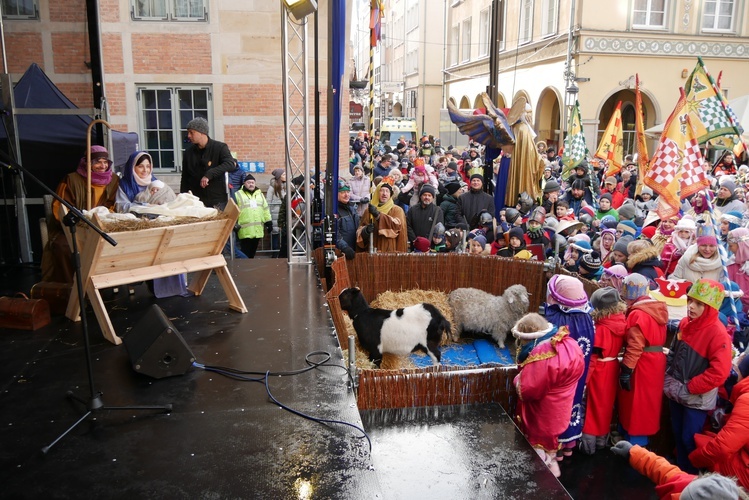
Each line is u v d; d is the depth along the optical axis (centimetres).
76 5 732
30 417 342
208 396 369
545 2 2186
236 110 1198
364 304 614
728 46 1967
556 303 451
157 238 454
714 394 434
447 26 3491
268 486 284
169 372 391
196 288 561
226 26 1166
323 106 1238
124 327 471
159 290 552
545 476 364
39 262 687
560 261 775
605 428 463
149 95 1174
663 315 445
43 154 692
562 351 407
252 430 331
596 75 1939
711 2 1952
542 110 2258
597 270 660
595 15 1906
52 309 499
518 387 418
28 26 732
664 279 580
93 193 519
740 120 1266
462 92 3234
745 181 1148
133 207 484
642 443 463
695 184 671
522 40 2419
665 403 482
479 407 443
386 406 438
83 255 438
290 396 370
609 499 416
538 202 960
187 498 275
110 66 1148
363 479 289
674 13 1931
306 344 450
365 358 609
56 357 418
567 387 411
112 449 313
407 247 816
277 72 1196
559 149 2019
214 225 487
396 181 1122
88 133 492
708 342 425
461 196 929
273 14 1177
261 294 579
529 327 428
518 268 746
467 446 394
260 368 409
